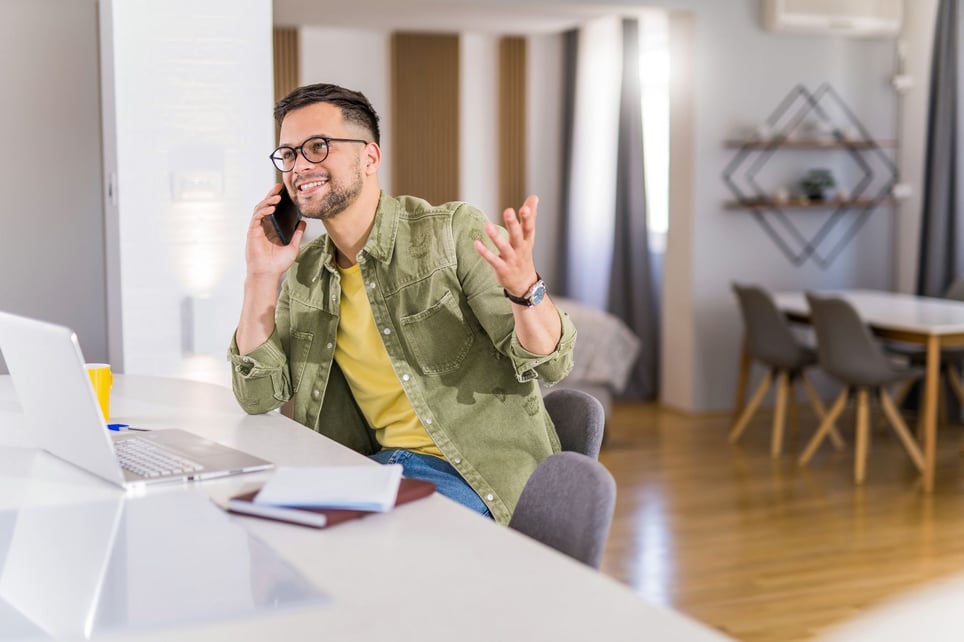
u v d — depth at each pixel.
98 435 1.72
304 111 2.20
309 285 2.40
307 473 1.71
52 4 4.61
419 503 1.63
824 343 5.39
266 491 1.61
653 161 7.62
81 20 4.65
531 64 8.27
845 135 7.17
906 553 4.09
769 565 3.96
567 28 7.91
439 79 8.16
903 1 7.19
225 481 1.78
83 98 4.68
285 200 2.31
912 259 7.25
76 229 4.73
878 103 7.25
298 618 1.17
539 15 7.18
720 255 6.88
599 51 7.59
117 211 3.76
